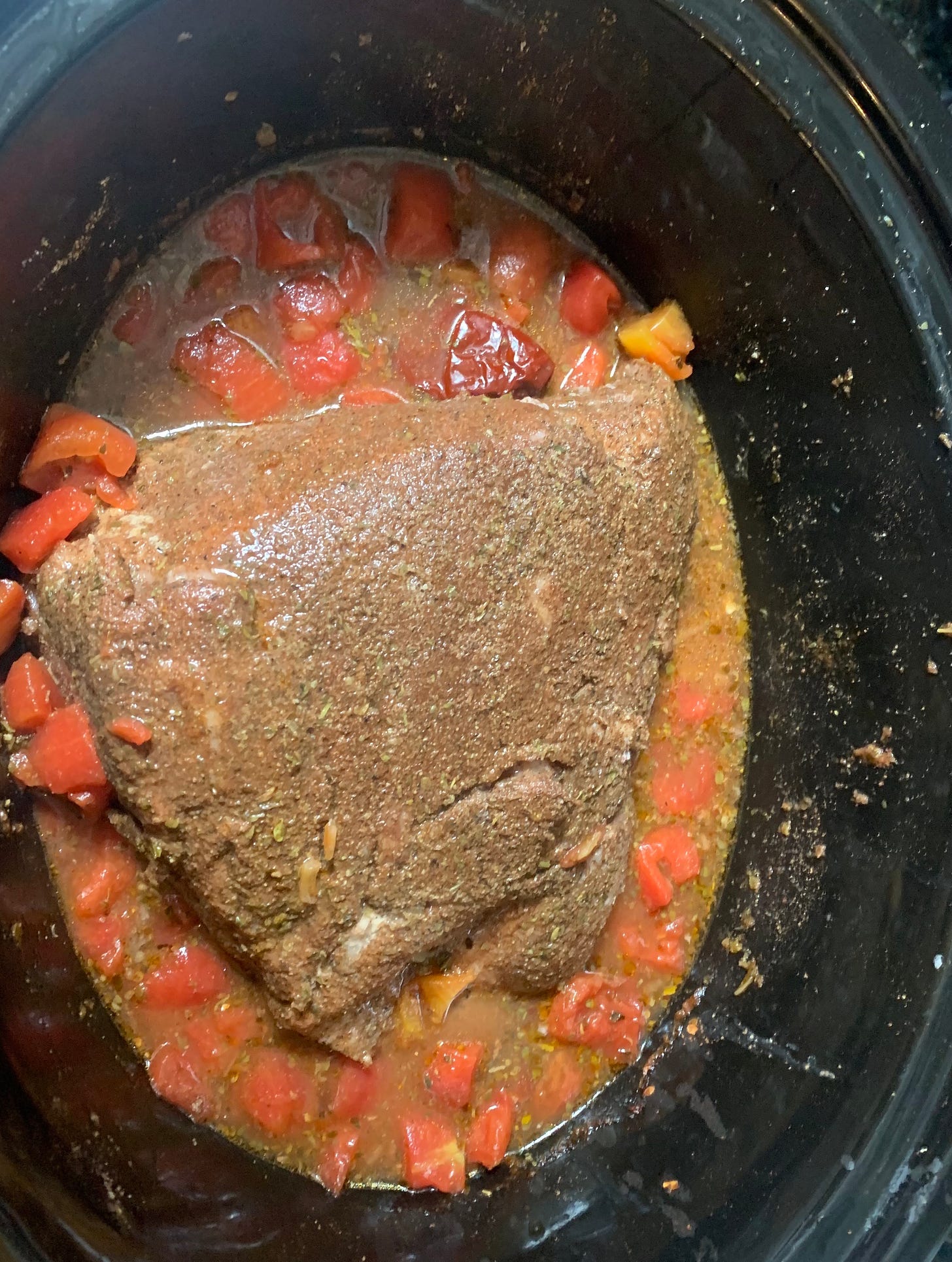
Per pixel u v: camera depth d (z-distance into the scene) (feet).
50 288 0.80
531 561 0.83
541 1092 0.98
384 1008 0.89
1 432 0.80
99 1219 0.75
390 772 0.80
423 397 0.95
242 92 0.81
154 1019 0.90
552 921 0.91
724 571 1.04
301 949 0.81
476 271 0.98
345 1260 0.88
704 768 1.03
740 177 0.86
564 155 0.93
